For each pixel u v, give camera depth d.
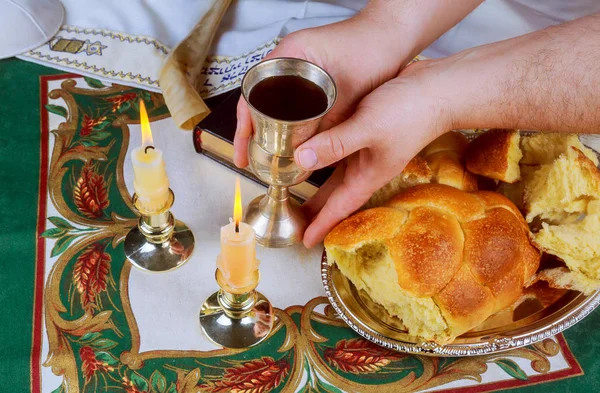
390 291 0.70
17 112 0.85
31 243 0.75
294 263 0.77
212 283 0.75
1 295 0.71
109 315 0.71
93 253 0.75
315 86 0.69
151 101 0.88
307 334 0.72
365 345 0.72
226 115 0.82
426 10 0.78
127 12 0.93
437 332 0.68
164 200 0.71
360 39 0.76
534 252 0.72
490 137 0.76
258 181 0.82
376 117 0.69
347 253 0.72
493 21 1.02
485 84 0.71
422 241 0.68
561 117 0.71
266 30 0.94
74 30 0.93
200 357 0.70
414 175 0.75
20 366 0.68
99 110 0.87
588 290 0.72
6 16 0.88
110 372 0.68
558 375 0.72
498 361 0.72
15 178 0.79
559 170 0.73
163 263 0.75
